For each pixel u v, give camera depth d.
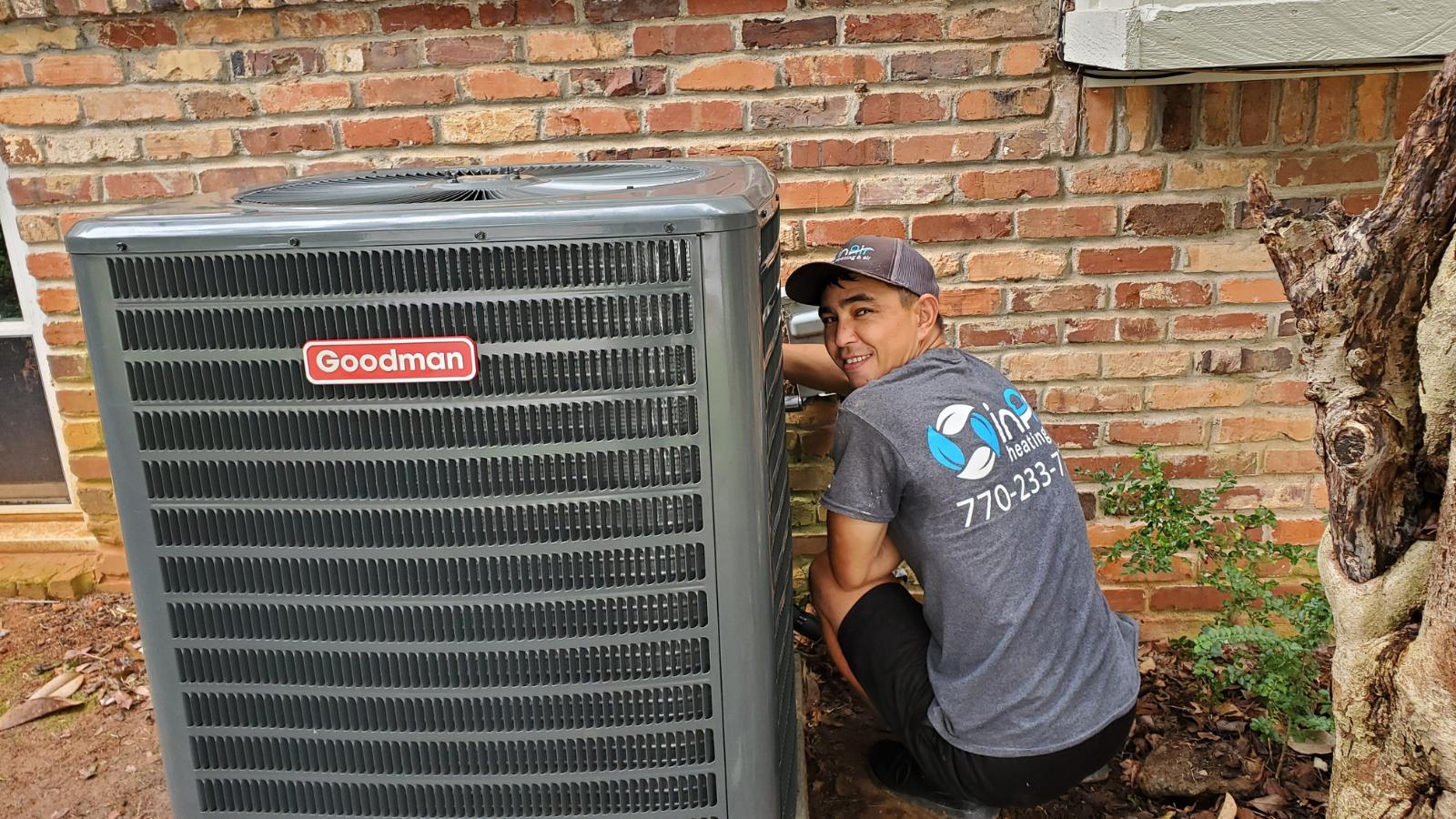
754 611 1.59
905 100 2.65
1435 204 1.35
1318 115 2.61
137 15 2.65
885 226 2.75
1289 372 2.82
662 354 1.46
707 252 1.43
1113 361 2.83
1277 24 2.19
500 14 2.62
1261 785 2.39
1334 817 1.62
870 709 2.70
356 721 1.64
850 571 2.12
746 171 1.85
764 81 2.65
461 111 2.70
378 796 1.68
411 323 1.45
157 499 1.55
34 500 3.42
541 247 1.42
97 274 1.46
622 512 1.53
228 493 1.54
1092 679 2.02
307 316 1.45
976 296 2.80
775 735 1.70
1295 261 1.51
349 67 2.68
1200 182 2.67
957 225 2.74
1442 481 1.46
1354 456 1.46
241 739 1.67
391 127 2.72
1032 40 2.59
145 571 1.59
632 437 1.50
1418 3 2.14
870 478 2.02
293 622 1.60
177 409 1.50
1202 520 2.81
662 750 1.65
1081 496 2.95
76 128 2.75
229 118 2.73
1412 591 1.47
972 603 1.97
